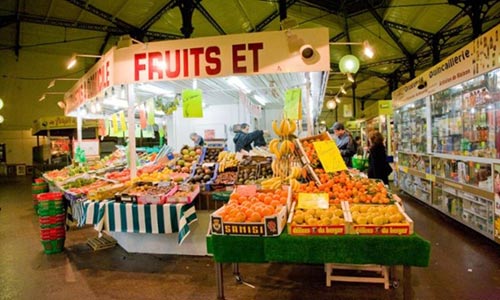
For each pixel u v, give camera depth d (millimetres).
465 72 4918
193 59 4207
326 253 2520
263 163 4449
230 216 2742
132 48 4422
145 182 4535
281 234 2635
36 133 13570
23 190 12398
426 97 6602
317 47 3924
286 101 4551
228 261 2715
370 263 2469
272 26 11375
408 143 8133
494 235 4301
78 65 14688
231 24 10312
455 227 5309
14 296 3400
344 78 19234
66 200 5461
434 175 6266
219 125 9391
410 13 9797
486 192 4457
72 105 7883
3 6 9844
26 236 5770
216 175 4625
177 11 10031
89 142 8492
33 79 14117
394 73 18250
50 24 10758
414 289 3236
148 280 3654
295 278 3564
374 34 12070
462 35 11969
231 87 6574
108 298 3273
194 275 3734
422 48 13266
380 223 2516
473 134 4844
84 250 4820
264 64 4043
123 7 9641
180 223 3812
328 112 27250
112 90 5727
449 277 3484
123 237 4727
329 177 3680
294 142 4164
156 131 10539
